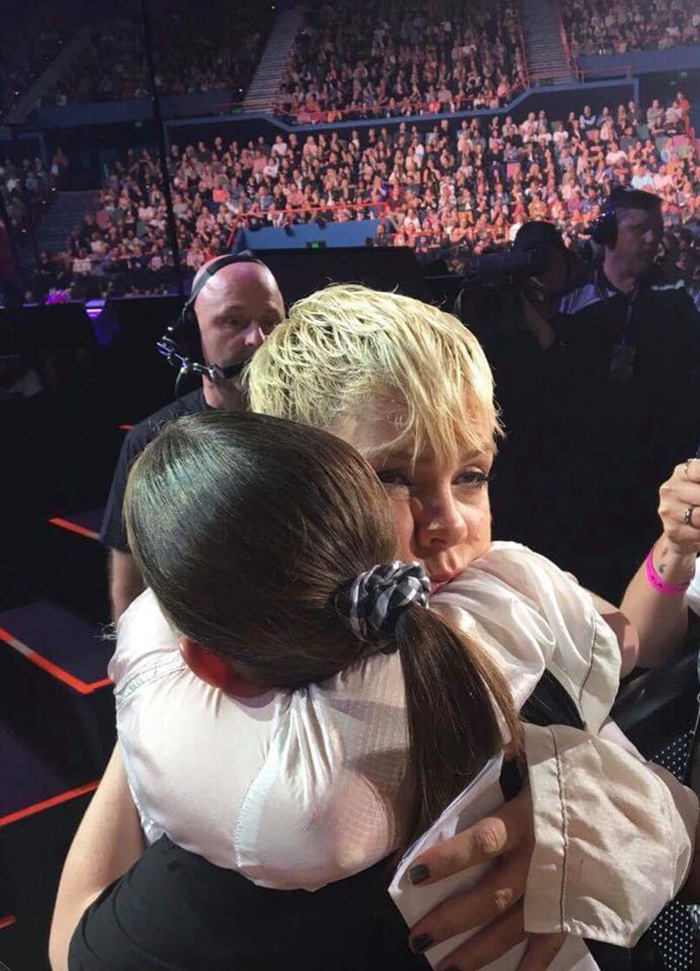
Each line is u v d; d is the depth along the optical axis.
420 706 0.39
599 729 0.55
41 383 3.03
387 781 0.41
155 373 3.32
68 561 2.52
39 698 2.07
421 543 0.51
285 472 0.40
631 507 1.98
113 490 1.71
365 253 2.22
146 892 0.46
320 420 0.51
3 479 2.80
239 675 0.44
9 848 1.74
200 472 0.41
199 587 0.40
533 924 0.43
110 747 1.96
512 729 0.42
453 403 0.49
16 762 1.98
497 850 0.43
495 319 1.92
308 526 0.39
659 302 1.92
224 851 0.42
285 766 0.40
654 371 1.93
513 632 0.48
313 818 0.39
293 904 0.43
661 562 0.85
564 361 1.93
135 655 0.50
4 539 2.58
